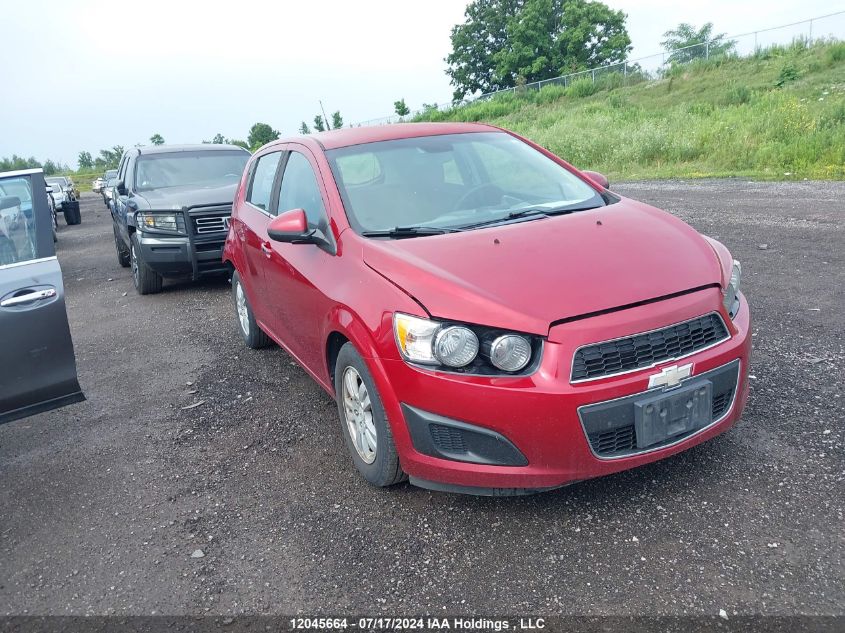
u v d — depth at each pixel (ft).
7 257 11.78
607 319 8.95
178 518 10.96
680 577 8.35
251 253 16.49
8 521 11.44
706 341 9.62
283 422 14.28
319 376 13.23
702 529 9.20
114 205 34.63
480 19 199.00
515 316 8.91
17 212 12.05
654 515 9.63
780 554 8.54
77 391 12.59
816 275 20.18
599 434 9.00
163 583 9.33
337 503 10.91
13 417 12.09
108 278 34.47
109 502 11.73
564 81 126.52
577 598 8.21
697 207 34.24
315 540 9.96
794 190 36.17
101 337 22.71
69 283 34.09
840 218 27.53
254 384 16.70
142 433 14.49
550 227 11.07
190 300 27.02
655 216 11.81
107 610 8.89
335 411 14.60
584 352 8.84
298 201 14.23
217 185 29.30
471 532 9.75
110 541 10.52
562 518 9.83
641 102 92.73
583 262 9.82
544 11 184.55
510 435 8.98
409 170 13.20
